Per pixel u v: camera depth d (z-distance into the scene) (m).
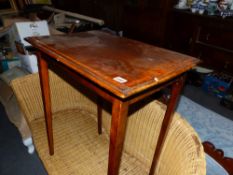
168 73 0.58
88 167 1.08
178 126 0.85
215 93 2.23
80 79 0.63
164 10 2.26
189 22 2.11
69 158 1.12
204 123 1.69
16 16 1.80
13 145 1.47
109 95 0.53
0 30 1.63
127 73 0.56
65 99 1.46
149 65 0.62
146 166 1.10
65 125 1.37
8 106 1.49
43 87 0.91
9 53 1.91
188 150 0.73
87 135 1.30
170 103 0.79
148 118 1.02
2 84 1.64
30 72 1.53
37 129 1.29
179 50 2.32
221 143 1.47
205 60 2.11
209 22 1.93
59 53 0.67
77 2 3.20
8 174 1.26
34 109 1.34
